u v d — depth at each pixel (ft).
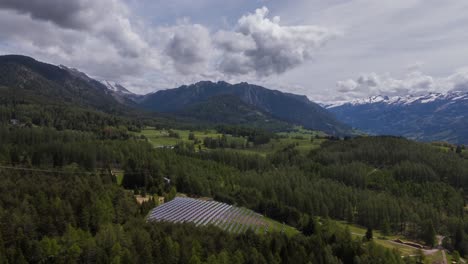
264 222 513.45
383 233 569.64
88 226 357.41
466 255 504.02
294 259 326.85
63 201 375.86
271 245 352.08
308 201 610.24
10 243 302.04
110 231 309.01
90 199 396.37
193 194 634.84
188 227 367.66
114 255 283.18
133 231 324.39
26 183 446.19
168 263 293.02
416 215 572.51
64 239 306.14
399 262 368.07
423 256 437.99
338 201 632.38
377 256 364.38
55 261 287.07
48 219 336.90
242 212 540.93
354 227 593.83
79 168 624.18
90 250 286.46
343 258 366.22
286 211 555.28
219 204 560.20
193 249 299.38
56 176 536.42
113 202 427.33
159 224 368.48
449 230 560.61
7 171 519.19
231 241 345.72
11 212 340.59
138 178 636.89
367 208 601.62
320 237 384.68
